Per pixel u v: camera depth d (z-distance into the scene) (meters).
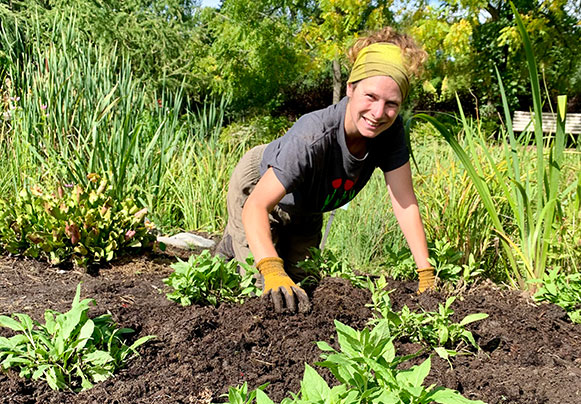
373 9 11.07
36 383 1.90
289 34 13.62
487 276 3.63
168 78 14.96
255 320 2.35
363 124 2.26
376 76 2.16
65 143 4.93
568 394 2.01
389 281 2.99
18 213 3.73
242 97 15.08
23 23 11.30
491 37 12.89
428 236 3.77
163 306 2.59
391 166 2.68
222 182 6.09
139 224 4.09
